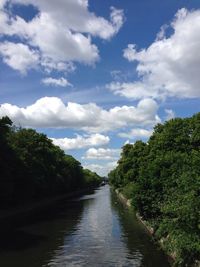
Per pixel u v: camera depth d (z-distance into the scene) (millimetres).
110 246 42906
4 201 81000
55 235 51312
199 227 26469
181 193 31750
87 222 64312
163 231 36969
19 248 42781
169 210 30781
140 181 45406
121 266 34094
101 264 35031
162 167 43969
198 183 28406
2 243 45844
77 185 185500
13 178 81125
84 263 35594
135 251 39812
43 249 42125
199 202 26969
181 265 29234
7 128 75125
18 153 87500
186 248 27594
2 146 73562
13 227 59188
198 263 27391
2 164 72562
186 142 59656
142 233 50969
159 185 43125
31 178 88938
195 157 36969
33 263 35906
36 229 56969
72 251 40906
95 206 97750
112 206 96188
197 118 60531
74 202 114875
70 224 62156
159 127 73562
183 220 28156
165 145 60531
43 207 96375
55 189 125750
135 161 94688
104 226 58938
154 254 38062
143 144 98250
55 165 124375
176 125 61719
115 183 142375
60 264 35438
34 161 97375
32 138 107375
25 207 90312
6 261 36750
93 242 45656
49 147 125125
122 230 54125
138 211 46906
